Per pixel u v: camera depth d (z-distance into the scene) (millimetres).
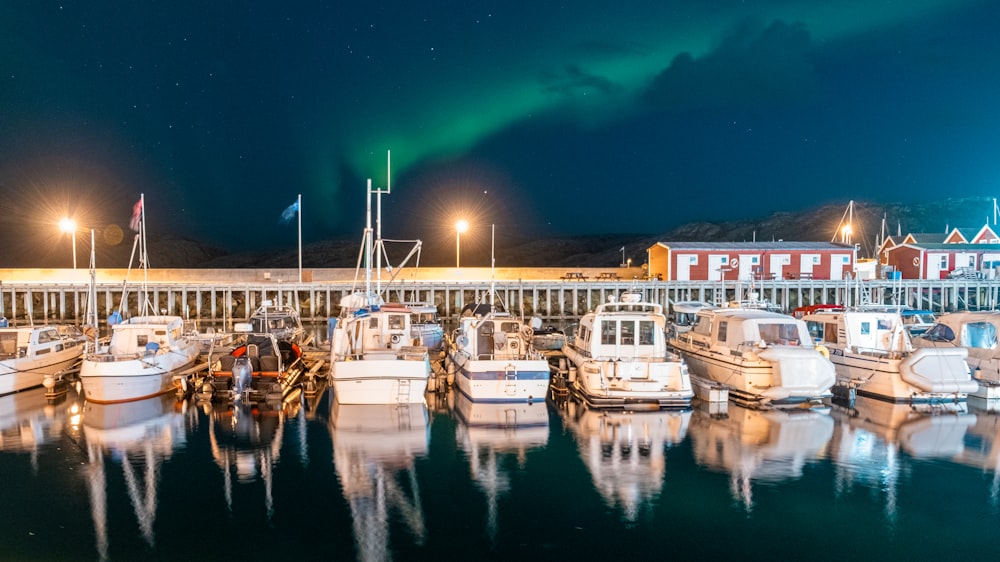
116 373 20234
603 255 143250
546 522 12570
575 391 21938
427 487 14133
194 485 14227
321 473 14875
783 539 11883
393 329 23094
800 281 50406
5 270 52031
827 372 19859
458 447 16516
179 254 139625
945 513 12844
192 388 22031
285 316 31359
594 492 13852
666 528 12297
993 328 23266
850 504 13242
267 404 20562
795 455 15984
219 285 47625
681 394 19734
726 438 17250
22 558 11234
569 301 52156
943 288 51906
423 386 19844
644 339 21312
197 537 12008
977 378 22047
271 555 11445
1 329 22719
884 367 21047
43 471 14945
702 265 53094
